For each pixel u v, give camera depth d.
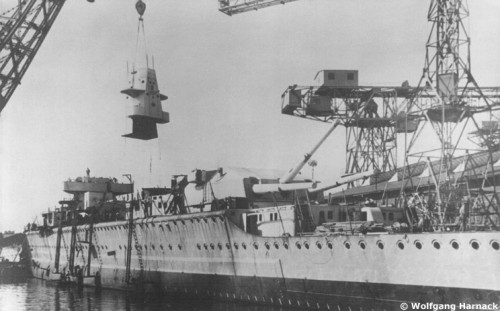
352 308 26.66
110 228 45.62
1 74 33.34
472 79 33.69
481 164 37.00
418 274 24.19
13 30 32.78
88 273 47.66
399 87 47.69
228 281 33.56
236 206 34.94
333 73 47.72
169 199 43.41
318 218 31.39
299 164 34.09
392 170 47.59
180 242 37.62
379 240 25.45
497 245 21.69
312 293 28.48
